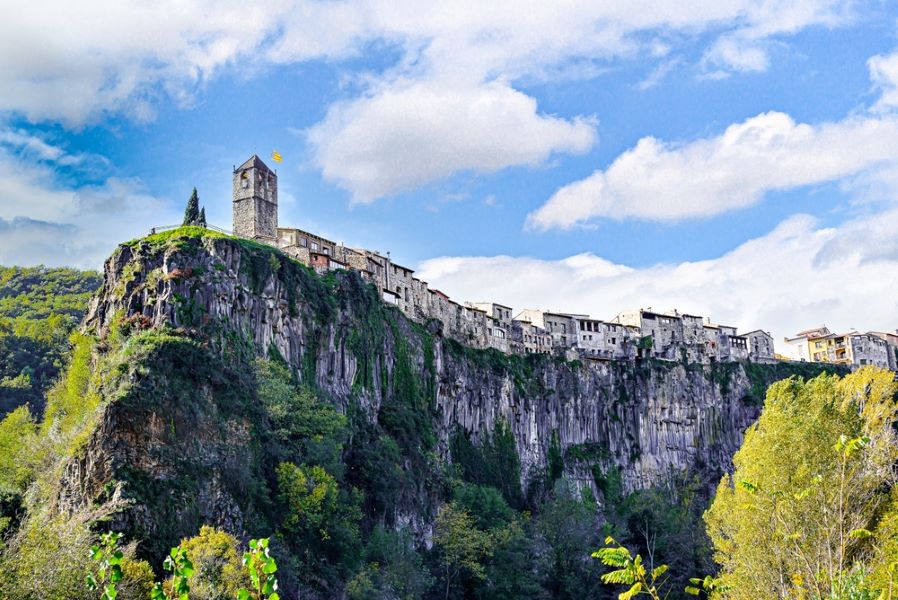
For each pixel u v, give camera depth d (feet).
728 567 295.69
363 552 437.17
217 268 483.10
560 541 575.38
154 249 485.56
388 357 605.31
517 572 513.04
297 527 413.39
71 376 465.06
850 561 242.58
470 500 563.89
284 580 376.89
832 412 285.84
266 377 467.11
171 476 374.22
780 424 277.03
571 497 651.25
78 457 369.71
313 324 536.83
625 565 141.69
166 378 403.75
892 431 277.64
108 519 340.18
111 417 374.22
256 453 424.05
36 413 592.19
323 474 432.66
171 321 451.12
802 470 253.65
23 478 402.72
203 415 406.82
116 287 482.69
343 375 551.18
